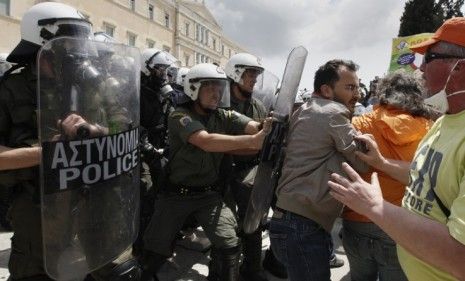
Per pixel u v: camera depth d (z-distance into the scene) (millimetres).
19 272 1715
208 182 2652
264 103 3775
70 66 1434
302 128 1999
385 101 2111
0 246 3576
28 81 1655
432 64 1266
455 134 1196
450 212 1117
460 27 1199
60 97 1409
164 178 2678
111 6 27750
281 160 2264
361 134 1965
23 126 1634
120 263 1803
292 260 1979
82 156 1458
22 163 1530
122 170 1619
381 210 1177
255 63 3297
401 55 5699
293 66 2258
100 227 1550
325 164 1928
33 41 1631
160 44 34531
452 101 1229
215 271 2984
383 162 1896
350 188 1249
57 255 1444
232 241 2543
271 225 2084
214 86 2613
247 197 3186
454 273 1035
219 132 2762
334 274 3473
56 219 1422
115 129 1586
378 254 1986
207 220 2600
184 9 38031
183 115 2572
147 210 3236
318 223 1950
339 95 2090
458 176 1122
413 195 1323
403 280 1965
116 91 1593
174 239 2688
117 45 1601
